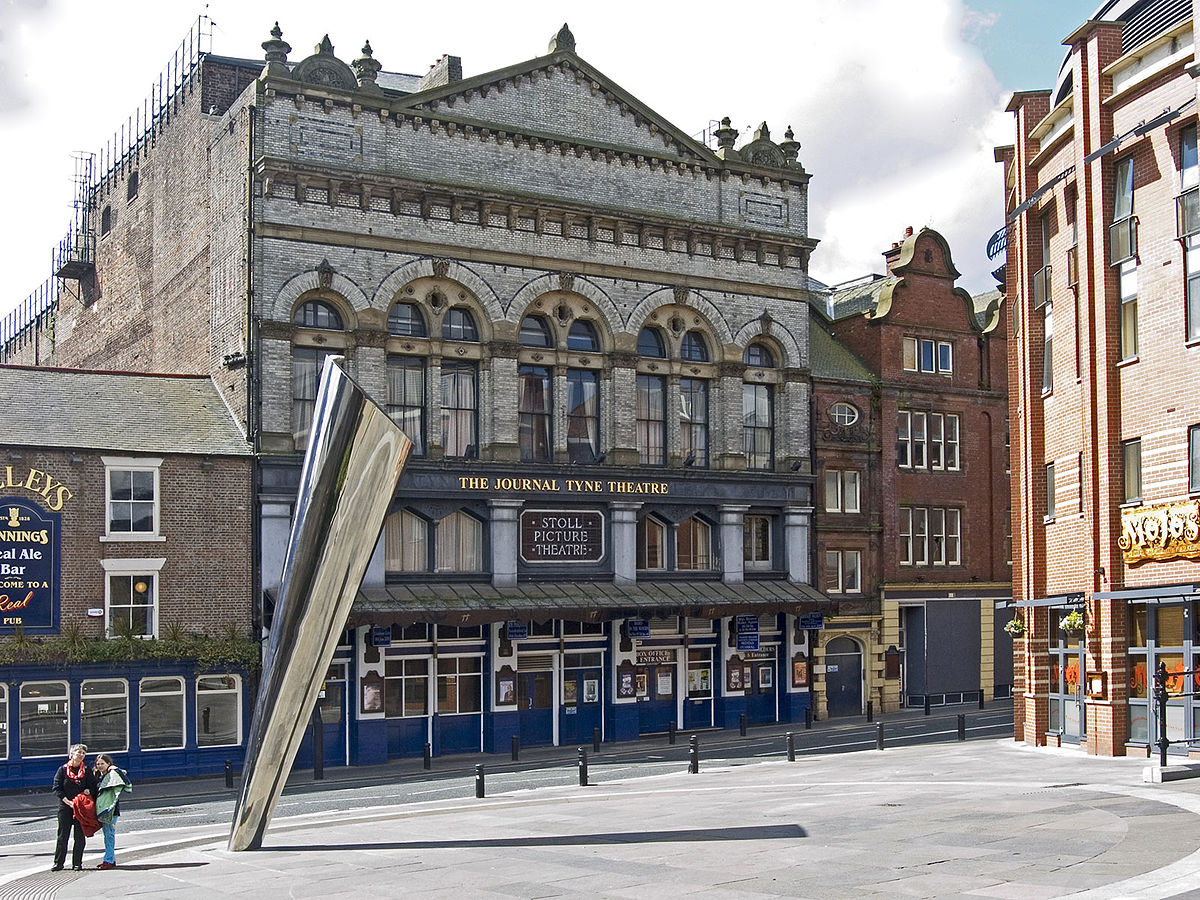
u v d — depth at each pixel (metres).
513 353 39.84
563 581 40.44
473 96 40.75
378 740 36.62
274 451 35.94
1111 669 26.88
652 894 13.02
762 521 45.28
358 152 38.19
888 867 14.06
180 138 43.75
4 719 31.73
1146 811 17.56
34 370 36.19
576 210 41.09
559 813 21.44
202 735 34.06
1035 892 12.39
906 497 48.12
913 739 37.31
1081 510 29.34
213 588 34.84
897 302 48.56
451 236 39.19
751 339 44.75
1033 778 23.33
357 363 37.59
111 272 52.00
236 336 37.19
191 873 15.98
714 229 43.78
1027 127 32.38
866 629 46.91
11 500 32.50
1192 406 24.95
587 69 42.78
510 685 39.09
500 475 39.19
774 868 14.28
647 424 43.03
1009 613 50.56
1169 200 25.72
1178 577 25.12
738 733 42.03
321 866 15.93
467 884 14.07
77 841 17.44
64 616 32.94
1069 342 30.14
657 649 42.56
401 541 38.28
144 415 35.94
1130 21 28.28
